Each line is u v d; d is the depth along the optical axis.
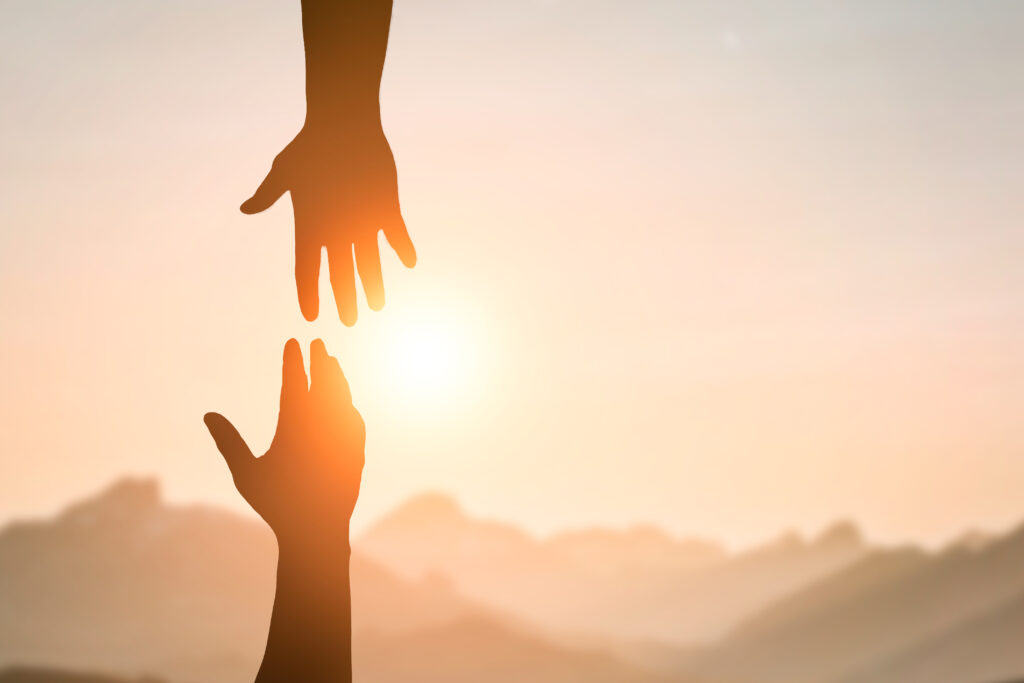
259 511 1.92
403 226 2.17
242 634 157.62
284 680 1.87
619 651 199.50
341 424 1.95
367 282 2.13
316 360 2.01
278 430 1.96
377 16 2.20
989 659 180.62
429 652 168.50
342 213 2.12
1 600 153.12
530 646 180.62
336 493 1.93
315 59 2.19
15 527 186.88
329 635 1.89
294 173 2.15
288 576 1.91
